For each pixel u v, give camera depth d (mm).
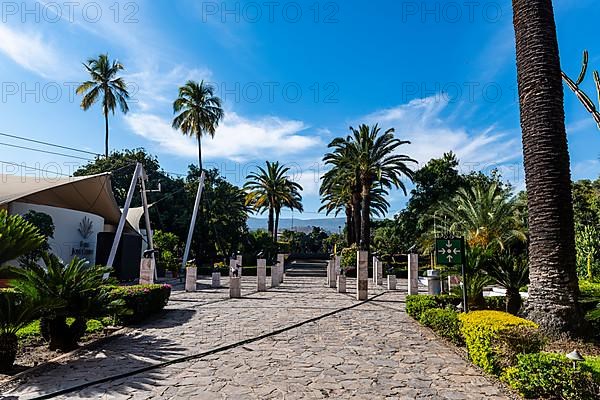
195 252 40562
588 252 16016
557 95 8148
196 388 5562
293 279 27453
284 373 6246
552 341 7344
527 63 8359
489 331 6125
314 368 6508
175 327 9875
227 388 5566
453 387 5602
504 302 11109
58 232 20875
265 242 43562
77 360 6934
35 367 6477
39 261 18562
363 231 30438
